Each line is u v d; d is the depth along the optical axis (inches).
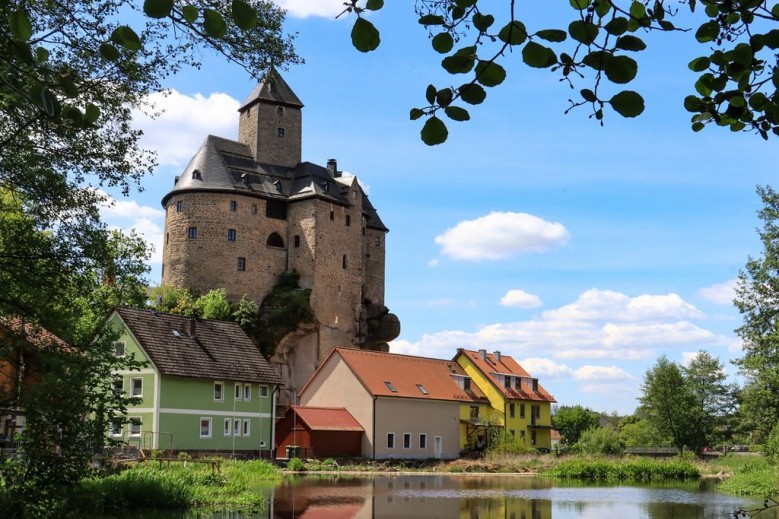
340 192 3836.1
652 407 3105.3
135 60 682.8
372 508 1130.7
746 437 3080.7
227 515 957.2
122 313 2031.3
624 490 1589.6
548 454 2623.0
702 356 3164.4
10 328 745.6
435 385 2738.7
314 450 2311.8
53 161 752.3
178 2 326.3
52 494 738.2
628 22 213.0
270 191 3705.7
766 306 1636.3
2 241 755.4
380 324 3951.8
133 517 895.7
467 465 2203.5
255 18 210.1
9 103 620.4
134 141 775.7
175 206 3597.4
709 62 233.8
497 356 3243.1
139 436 1951.3
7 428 1194.0
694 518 1081.4
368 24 195.3
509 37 200.8
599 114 206.4
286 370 3499.0
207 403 2081.7
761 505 1266.0
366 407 2452.0
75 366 728.3
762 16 220.7
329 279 3676.2
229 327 2315.5
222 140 3757.4
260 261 3622.0
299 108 3941.9
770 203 1656.0
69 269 778.2
